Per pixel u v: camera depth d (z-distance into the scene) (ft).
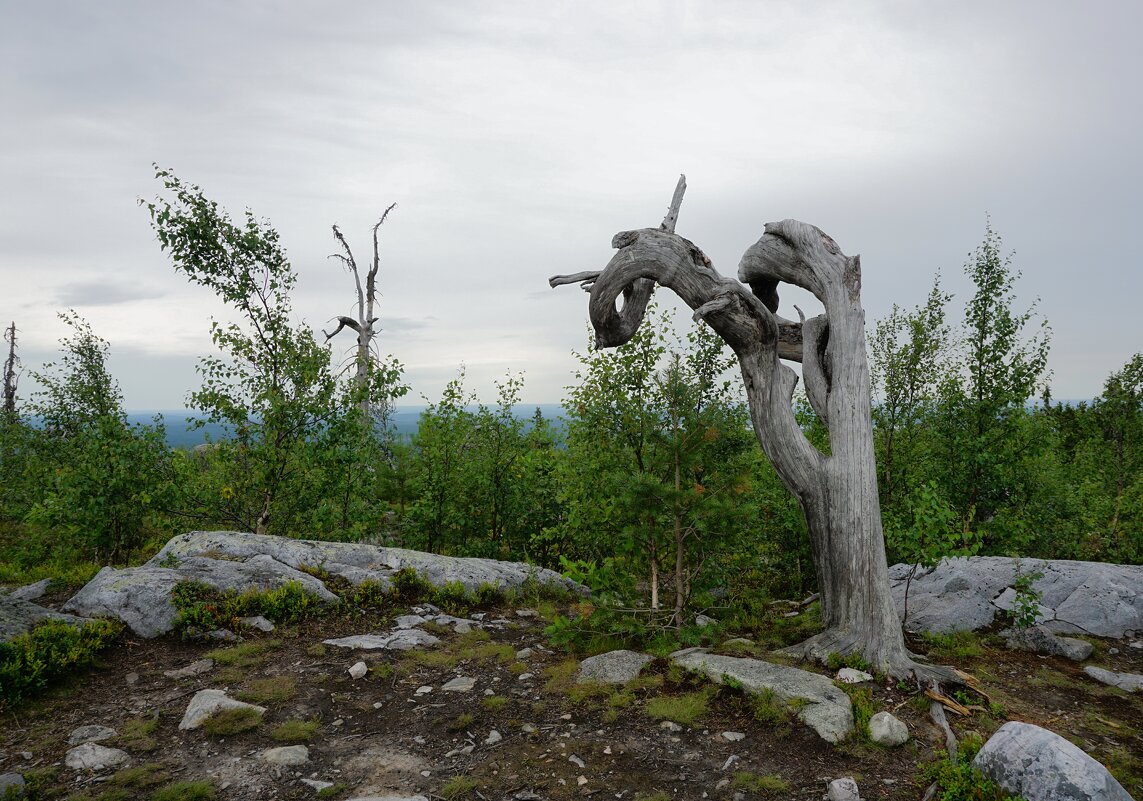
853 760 18.29
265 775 17.94
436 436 45.44
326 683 24.21
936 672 23.68
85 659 24.21
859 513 26.32
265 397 42.50
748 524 31.12
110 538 41.73
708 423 29.01
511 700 23.22
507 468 47.03
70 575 36.73
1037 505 41.55
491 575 37.83
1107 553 47.01
